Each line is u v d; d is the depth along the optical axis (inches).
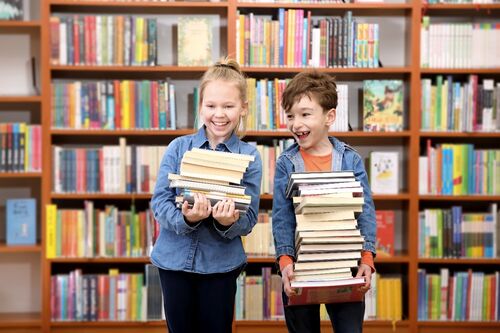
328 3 151.5
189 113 163.5
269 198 155.8
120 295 152.3
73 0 149.6
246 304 152.1
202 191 85.9
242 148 95.1
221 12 161.5
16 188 163.5
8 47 161.6
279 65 151.9
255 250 151.7
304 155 97.0
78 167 152.2
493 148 165.2
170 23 162.6
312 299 89.3
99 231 152.6
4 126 151.8
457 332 154.1
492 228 154.2
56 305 152.4
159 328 152.9
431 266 164.7
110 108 151.6
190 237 91.2
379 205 166.4
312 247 87.7
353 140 165.0
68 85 151.3
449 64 153.6
